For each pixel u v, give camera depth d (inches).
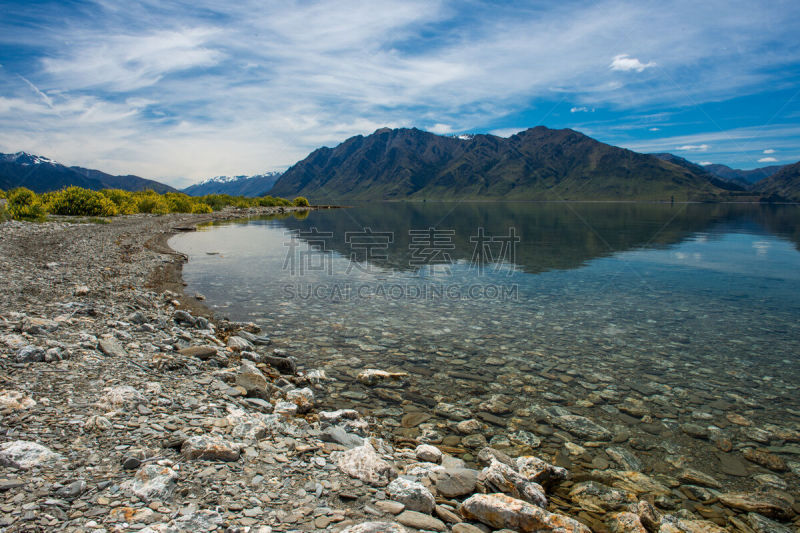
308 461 193.0
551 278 775.7
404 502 165.5
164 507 140.3
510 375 354.0
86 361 271.9
